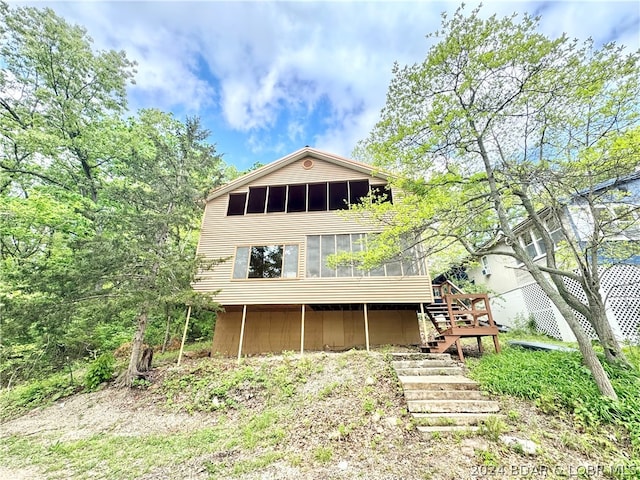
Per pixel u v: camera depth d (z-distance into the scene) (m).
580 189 6.82
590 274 6.47
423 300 9.59
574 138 6.76
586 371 5.39
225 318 11.80
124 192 9.45
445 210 7.44
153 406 6.93
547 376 5.51
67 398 8.08
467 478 3.34
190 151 10.48
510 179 7.01
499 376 5.79
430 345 8.52
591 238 6.70
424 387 5.51
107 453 4.86
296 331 11.50
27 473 4.35
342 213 10.05
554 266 6.95
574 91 6.07
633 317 8.94
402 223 7.91
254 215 11.72
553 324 11.30
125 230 9.41
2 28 13.05
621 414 4.35
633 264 8.34
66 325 7.77
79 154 14.78
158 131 15.39
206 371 8.05
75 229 13.73
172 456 4.60
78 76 14.90
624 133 5.54
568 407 4.74
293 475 3.74
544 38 5.85
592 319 6.31
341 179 11.87
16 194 13.95
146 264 8.60
